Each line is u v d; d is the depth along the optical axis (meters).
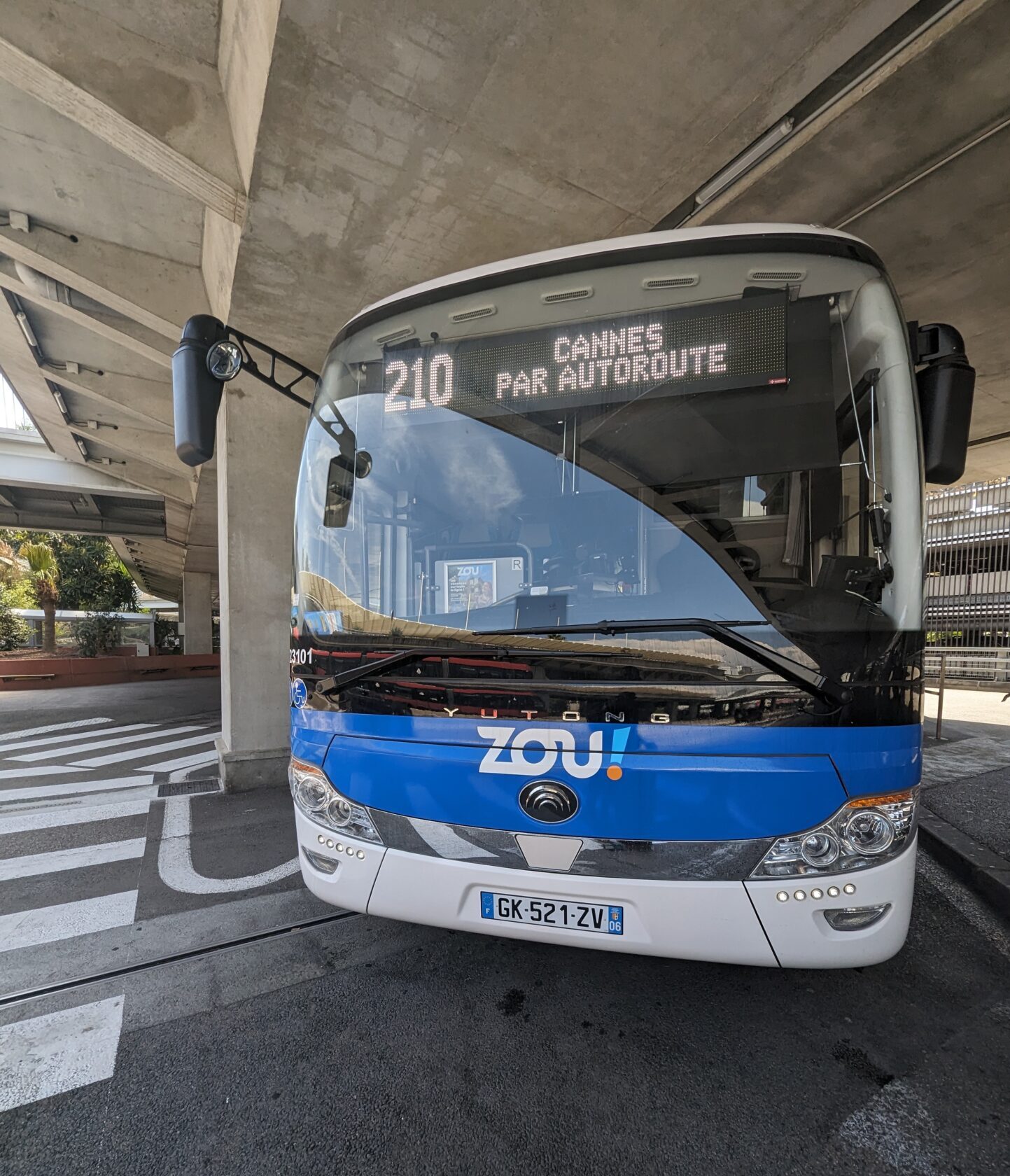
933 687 13.27
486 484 2.43
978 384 7.46
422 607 2.33
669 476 2.23
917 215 4.71
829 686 1.85
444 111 3.66
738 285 2.29
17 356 10.07
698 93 3.63
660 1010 2.43
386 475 2.57
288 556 5.79
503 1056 2.17
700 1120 1.89
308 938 3.01
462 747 2.07
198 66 4.10
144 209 5.40
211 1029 2.33
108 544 31.19
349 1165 1.74
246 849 4.21
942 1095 1.99
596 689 1.95
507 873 2.00
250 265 4.77
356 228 4.48
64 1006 2.48
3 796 5.65
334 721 2.31
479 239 4.66
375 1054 2.19
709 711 1.88
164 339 7.22
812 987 2.60
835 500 2.10
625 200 4.40
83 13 3.79
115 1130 1.86
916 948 2.94
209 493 13.98
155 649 28.27
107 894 3.53
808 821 1.84
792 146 3.95
